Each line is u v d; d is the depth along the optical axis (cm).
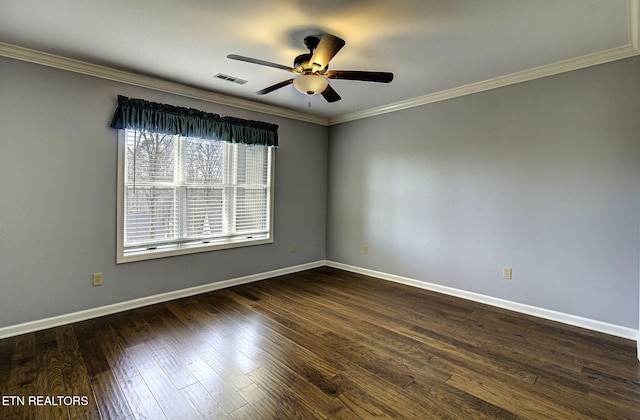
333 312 324
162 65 296
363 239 468
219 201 396
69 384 201
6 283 263
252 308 334
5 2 198
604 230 278
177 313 318
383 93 376
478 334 275
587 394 195
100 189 306
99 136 304
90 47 261
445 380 209
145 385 201
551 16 212
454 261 373
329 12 209
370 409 181
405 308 336
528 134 315
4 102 259
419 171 402
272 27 229
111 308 316
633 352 245
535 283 315
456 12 208
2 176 260
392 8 204
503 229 335
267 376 212
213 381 206
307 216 493
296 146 472
